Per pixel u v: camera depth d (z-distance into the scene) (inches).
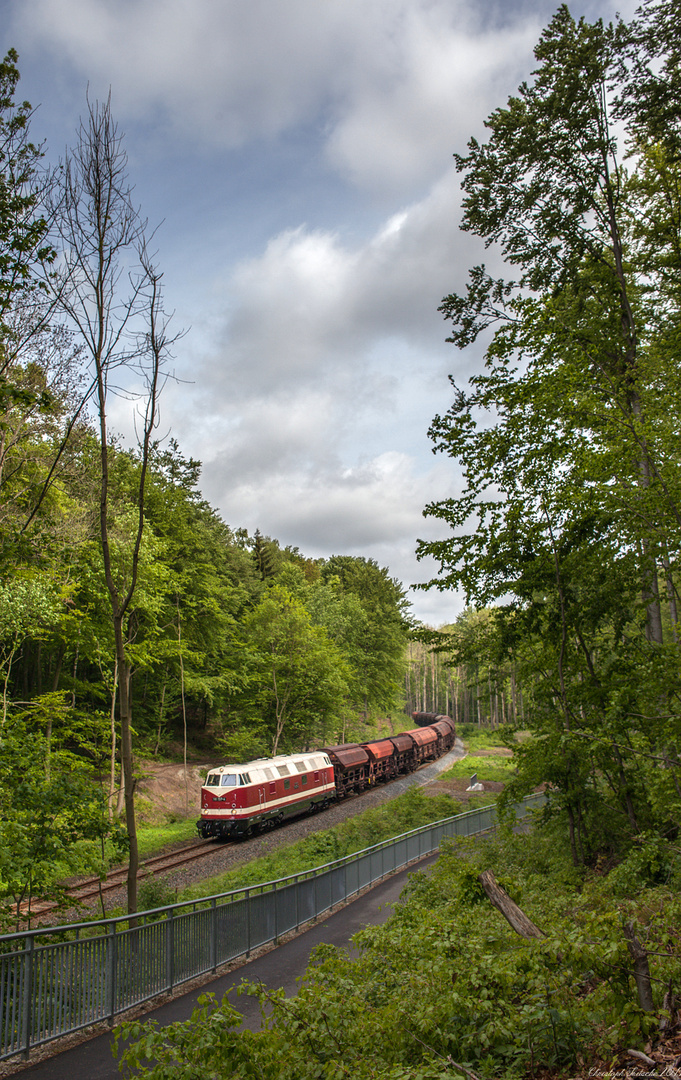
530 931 224.2
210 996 178.5
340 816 1201.4
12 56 375.9
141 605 1000.9
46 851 376.8
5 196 372.8
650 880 415.5
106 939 333.1
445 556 471.8
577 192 504.4
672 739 375.2
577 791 518.3
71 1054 287.3
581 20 474.9
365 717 2470.5
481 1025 189.3
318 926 556.1
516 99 499.8
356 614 2300.7
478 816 1077.1
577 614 484.1
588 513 438.3
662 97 459.8
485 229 530.3
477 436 454.6
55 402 469.7
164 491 1347.2
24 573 485.4
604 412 396.5
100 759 1154.7
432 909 433.1
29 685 1200.8
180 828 1080.8
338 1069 158.9
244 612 1829.5
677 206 507.8
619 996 179.8
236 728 1595.7
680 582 480.4
